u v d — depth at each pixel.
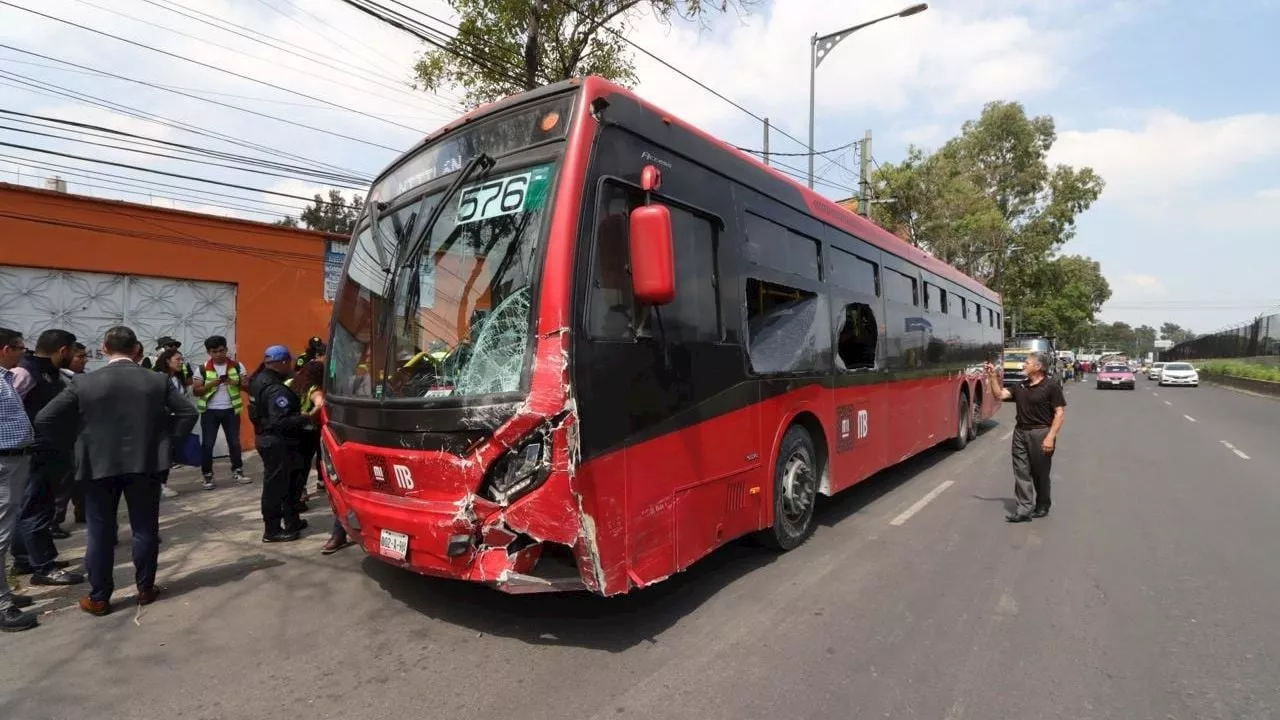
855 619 4.45
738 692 3.50
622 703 3.39
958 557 5.79
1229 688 3.58
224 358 9.10
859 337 7.40
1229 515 7.31
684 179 4.58
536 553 3.72
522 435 3.51
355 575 5.35
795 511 5.93
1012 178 45.91
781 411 5.59
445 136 4.58
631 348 3.94
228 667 3.85
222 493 8.50
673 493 4.23
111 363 4.70
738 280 5.08
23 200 9.75
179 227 11.18
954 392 11.61
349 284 4.90
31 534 5.24
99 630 4.38
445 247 4.11
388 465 4.01
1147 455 11.80
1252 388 32.44
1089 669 3.79
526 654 3.94
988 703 3.42
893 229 33.34
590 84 3.97
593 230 3.79
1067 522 6.98
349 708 3.38
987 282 43.50
